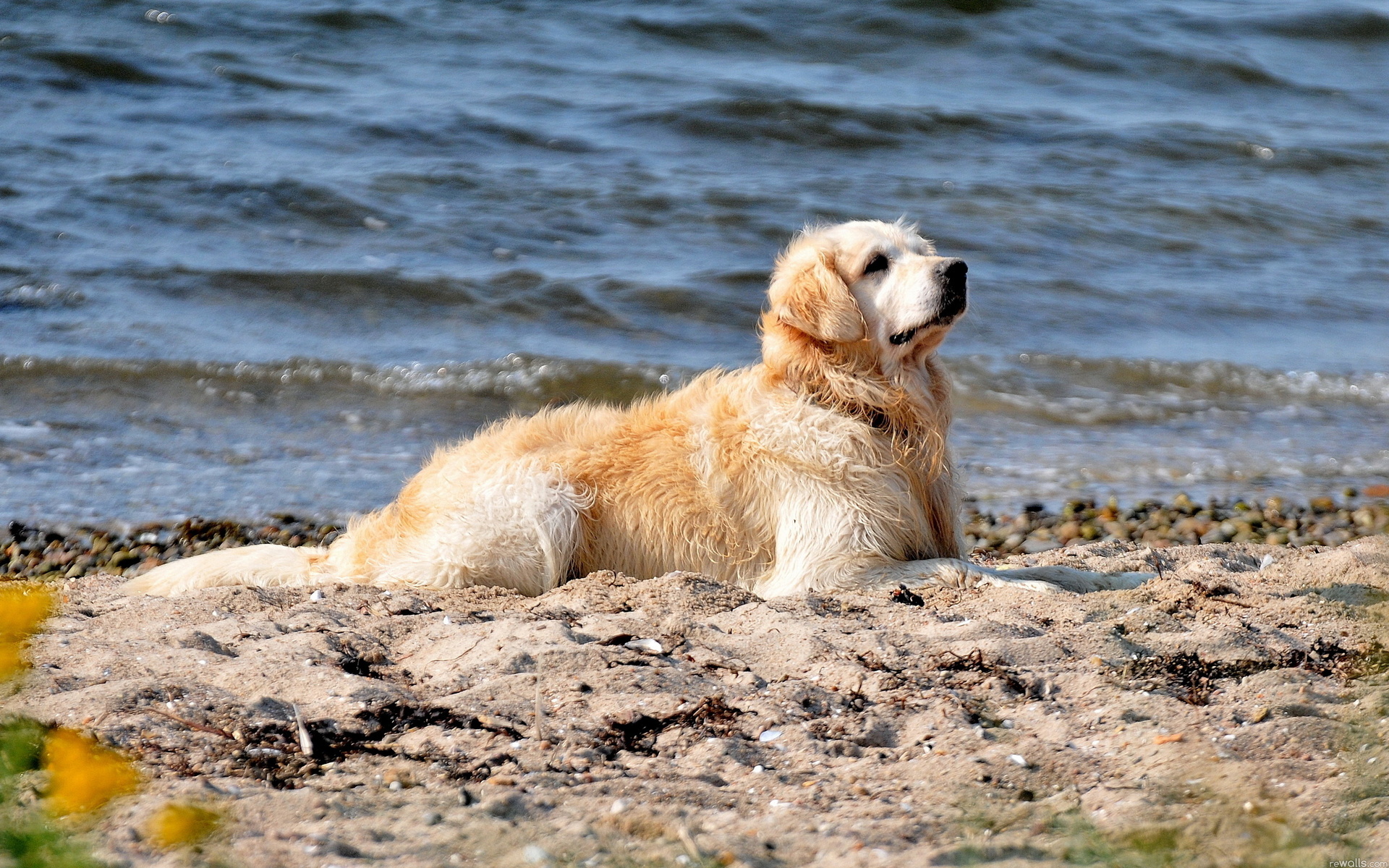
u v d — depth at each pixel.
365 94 26.25
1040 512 11.55
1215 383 15.68
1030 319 17.61
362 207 20.34
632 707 5.63
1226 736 5.11
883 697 5.74
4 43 26.36
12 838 3.77
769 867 4.12
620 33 31.62
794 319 8.22
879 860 4.11
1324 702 5.46
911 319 8.12
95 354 15.31
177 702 5.64
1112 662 6.09
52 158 21.61
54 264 17.78
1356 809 4.30
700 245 19.70
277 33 29.62
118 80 25.75
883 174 23.44
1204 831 4.16
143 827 4.35
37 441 13.25
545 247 19.44
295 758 5.15
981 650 6.23
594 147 24.00
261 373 15.09
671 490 8.37
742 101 25.88
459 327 16.84
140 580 8.41
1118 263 19.86
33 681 5.89
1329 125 28.66
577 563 8.40
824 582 7.96
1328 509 11.60
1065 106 29.05
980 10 33.25
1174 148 25.91
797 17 32.66
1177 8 35.94
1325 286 19.22
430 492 8.58
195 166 21.50
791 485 8.20
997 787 4.78
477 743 5.30
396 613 7.41
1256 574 7.97
